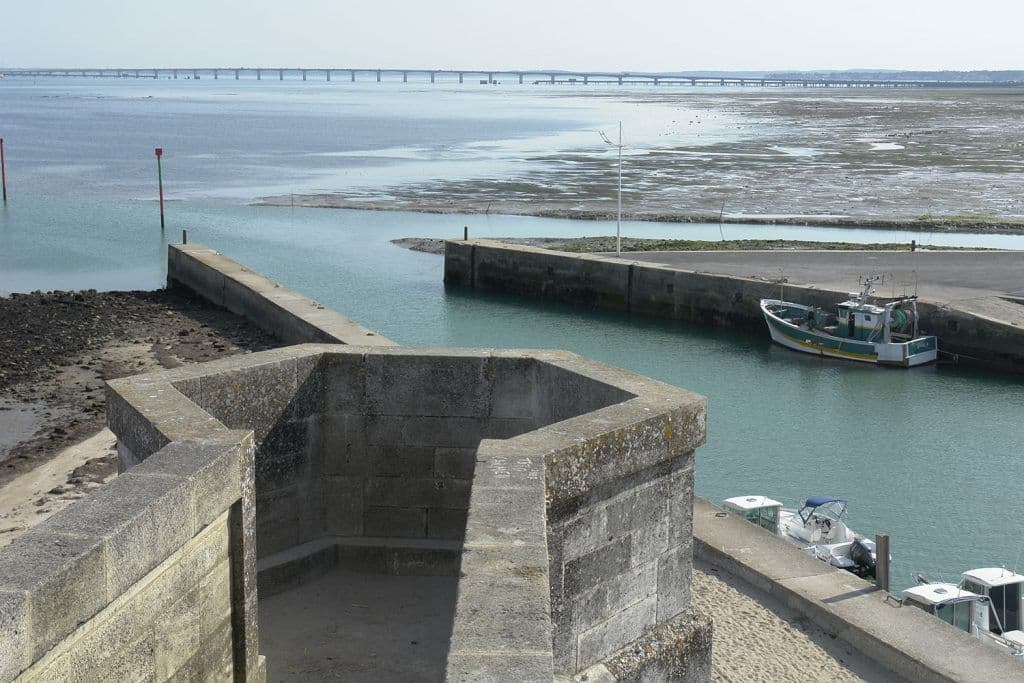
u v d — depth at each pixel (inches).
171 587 218.2
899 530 848.9
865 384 1328.7
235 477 244.7
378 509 346.6
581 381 315.3
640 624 278.1
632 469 264.7
